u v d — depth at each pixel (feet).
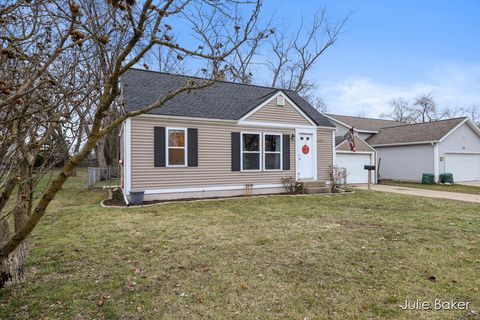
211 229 20.33
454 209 29.25
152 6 5.50
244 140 38.96
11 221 21.49
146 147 33.04
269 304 10.37
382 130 78.79
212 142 36.78
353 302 10.54
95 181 52.80
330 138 46.09
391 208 29.45
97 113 5.61
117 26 6.65
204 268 13.46
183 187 35.01
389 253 15.58
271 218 24.06
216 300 10.62
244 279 12.34
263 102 39.91
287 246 16.65
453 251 15.97
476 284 11.99
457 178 63.05
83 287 11.39
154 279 12.26
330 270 13.34
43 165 8.27
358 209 28.50
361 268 13.60
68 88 7.77
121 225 21.38
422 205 31.60
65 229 20.15
